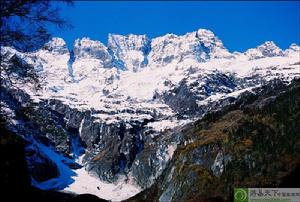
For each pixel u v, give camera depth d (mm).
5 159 25438
